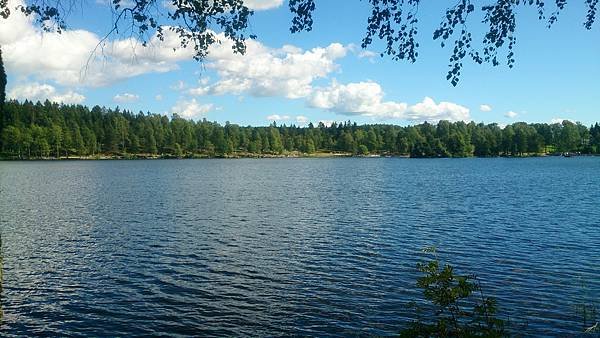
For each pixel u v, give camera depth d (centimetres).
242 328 1448
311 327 1452
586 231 2839
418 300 1658
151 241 2686
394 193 5534
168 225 3234
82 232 2973
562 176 8194
